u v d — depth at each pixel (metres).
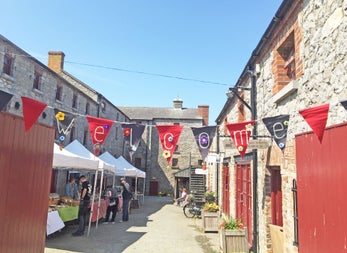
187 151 33.34
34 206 4.63
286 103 5.36
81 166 9.56
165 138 5.54
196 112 35.75
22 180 4.23
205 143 5.64
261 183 6.75
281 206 6.13
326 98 3.91
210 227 10.99
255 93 7.44
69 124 5.54
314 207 3.81
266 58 6.63
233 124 5.11
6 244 3.88
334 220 3.30
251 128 7.50
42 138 4.81
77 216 10.48
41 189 4.84
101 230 10.82
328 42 3.87
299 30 4.80
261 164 6.77
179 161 33.28
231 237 7.36
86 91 21.56
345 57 3.46
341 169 3.17
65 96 16.23
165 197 31.47
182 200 21.84
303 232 4.15
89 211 10.84
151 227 11.88
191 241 9.42
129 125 5.78
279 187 6.18
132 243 8.91
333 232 3.31
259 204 6.89
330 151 3.41
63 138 5.45
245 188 8.41
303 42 4.63
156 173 33.44
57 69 21.75
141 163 33.56
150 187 33.25
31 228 4.56
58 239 9.00
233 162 10.38
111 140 25.72
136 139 5.75
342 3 3.54
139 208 19.53
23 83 12.12
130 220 13.70
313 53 4.29
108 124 5.69
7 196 3.88
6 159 3.83
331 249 3.35
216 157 12.19
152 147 33.88
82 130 18.75
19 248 4.22
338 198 3.22
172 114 35.41
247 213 8.08
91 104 20.55
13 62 11.47
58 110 5.52
